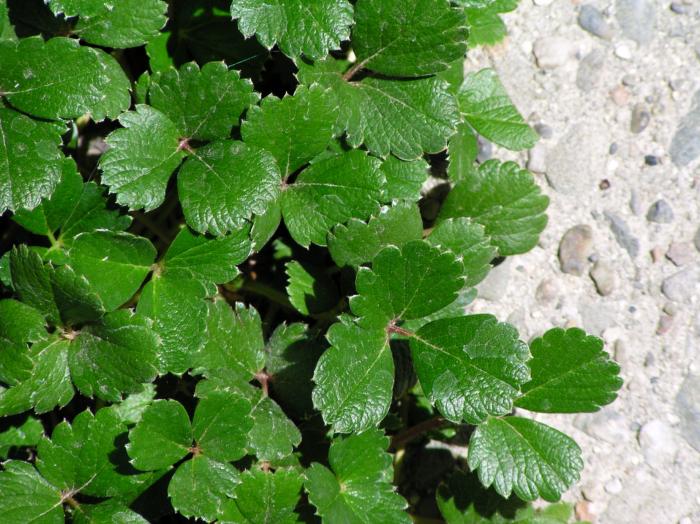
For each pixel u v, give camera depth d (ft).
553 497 1.01
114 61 1.03
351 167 1.05
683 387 1.19
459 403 0.98
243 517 1.01
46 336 1.00
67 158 1.02
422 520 1.17
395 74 1.05
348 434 1.02
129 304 1.11
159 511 1.03
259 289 1.16
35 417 1.10
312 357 1.07
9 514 0.99
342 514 1.00
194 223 1.00
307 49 1.01
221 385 1.03
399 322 1.02
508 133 1.15
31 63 0.99
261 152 1.01
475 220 1.12
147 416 0.98
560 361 1.03
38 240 1.11
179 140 1.04
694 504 1.18
